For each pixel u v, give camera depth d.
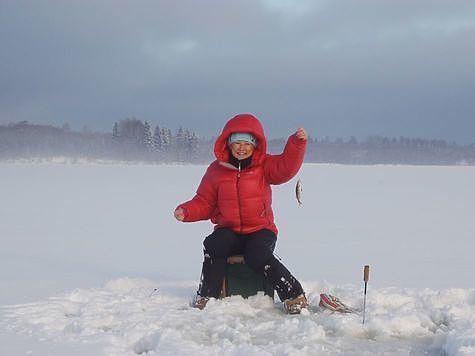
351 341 3.82
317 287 5.32
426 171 51.97
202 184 4.93
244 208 4.71
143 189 23.70
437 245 9.52
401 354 3.60
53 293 5.14
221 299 4.67
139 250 8.77
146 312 4.34
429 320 4.19
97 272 6.72
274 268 4.48
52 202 17.33
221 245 4.62
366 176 39.16
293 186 25.97
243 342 3.68
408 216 14.22
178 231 11.05
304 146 4.64
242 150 4.78
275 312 4.50
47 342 3.57
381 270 7.21
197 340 3.76
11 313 4.27
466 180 34.56
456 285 6.21
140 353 3.58
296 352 3.44
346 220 13.23
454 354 3.44
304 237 10.39
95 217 13.36
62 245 9.14
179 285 5.46
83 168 53.12
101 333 3.77
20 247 8.85
